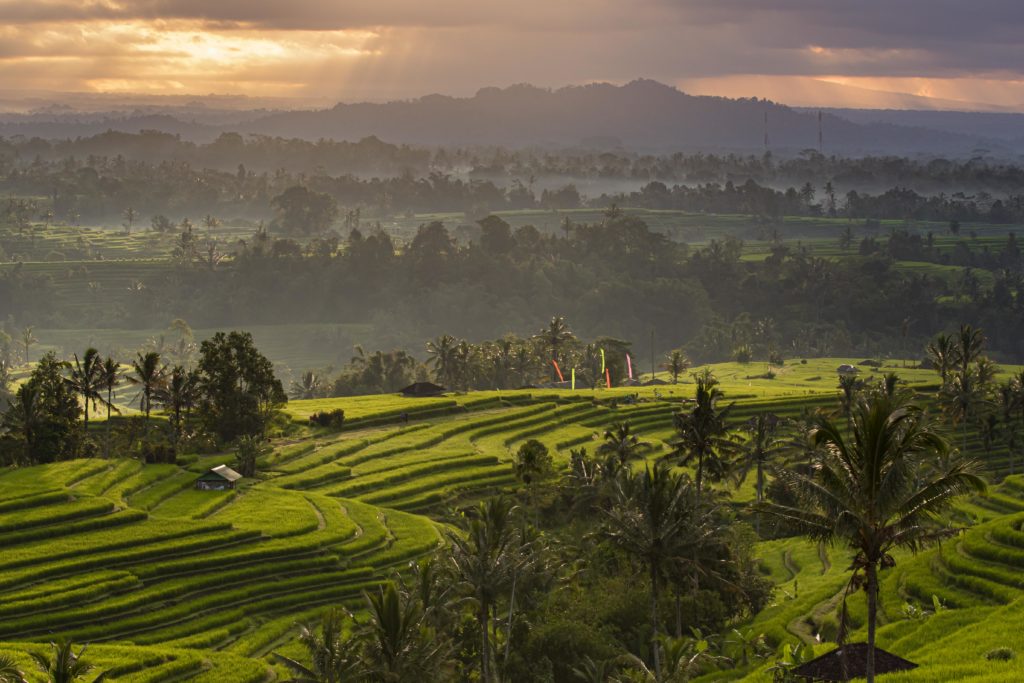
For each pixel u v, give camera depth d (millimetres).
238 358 162500
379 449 162000
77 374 153625
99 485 125562
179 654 88688
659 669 70625
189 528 114500
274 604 103125
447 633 77312
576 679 79688
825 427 49562
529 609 86812
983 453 164750
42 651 85688
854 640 78875
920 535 48375
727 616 94875
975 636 71688
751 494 143875
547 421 188000
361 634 67688
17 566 102188
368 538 118188
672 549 79062
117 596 99562
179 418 161875
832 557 118750
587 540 104750
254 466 144375
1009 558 89688
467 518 129625
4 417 144500
